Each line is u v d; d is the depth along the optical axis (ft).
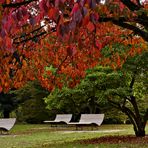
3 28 12.03
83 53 26.00
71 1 11.62
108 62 30.40
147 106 86.99
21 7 13.62
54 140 66.95
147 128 93.50
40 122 135.44
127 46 30.42
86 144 55.11
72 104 72.13
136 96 67.05
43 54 26.17
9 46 12.50
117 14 18.81
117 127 103.86
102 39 25.31
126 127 103.45
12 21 12.47
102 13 18.11
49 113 129.90
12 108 140.56
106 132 84.64
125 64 56.13
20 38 23.31
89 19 10.78
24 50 25.02
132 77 60.13
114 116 105.09
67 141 62.95
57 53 26.27
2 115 149.38
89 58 26.48
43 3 10.91
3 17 12.25
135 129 66.23
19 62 24.76
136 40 27.48
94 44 19.31
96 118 95.71
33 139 70.44
